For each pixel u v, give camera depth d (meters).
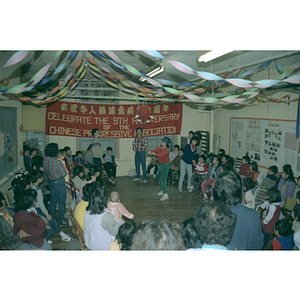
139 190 6.36
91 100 7.33
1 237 2.40
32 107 7.13
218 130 7.86
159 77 6.48
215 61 4.44
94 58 4.40
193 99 3.54
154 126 7.69
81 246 2.60
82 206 2.74
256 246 1.78
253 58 4.19
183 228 1.82
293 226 2.85
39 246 2.49
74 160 6.22
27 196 2.52
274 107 5.45
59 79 6.34
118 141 7.91
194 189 6.39
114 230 2.39
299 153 4.77
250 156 6.32
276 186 4.29
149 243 1.44
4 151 3.93
